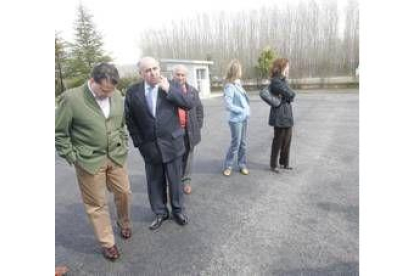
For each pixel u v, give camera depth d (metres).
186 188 3.86
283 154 4.54
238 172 4.58
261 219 3.15
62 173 4.96
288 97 4.12
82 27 22.16
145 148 2.86
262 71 26.11
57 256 2.64
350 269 2.37
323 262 2.46
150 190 3.01
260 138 7.05
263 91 4.18
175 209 3.06
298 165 4.84
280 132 4.32
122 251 2.69
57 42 19.19
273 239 2.79
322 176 4.31
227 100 4.13
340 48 27.06
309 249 2.62
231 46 32.84
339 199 3.56
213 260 2.53
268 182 4.14
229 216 3.24
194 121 3.68
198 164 5.12
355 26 26.42
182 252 2.65
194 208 3.44
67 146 2.28
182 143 2.96
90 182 2.41
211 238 2.84
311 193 3.74
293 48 29.12
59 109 2.26
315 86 25.95
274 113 4.26
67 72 20.50
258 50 30.84
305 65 28.14
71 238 2.93
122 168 2.63
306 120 9.45
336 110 11.69
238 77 4.18
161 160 2.86
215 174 4.54
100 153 2.42
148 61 2.64
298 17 28.95
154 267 2.47
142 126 2.82
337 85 25.72
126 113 2.80
